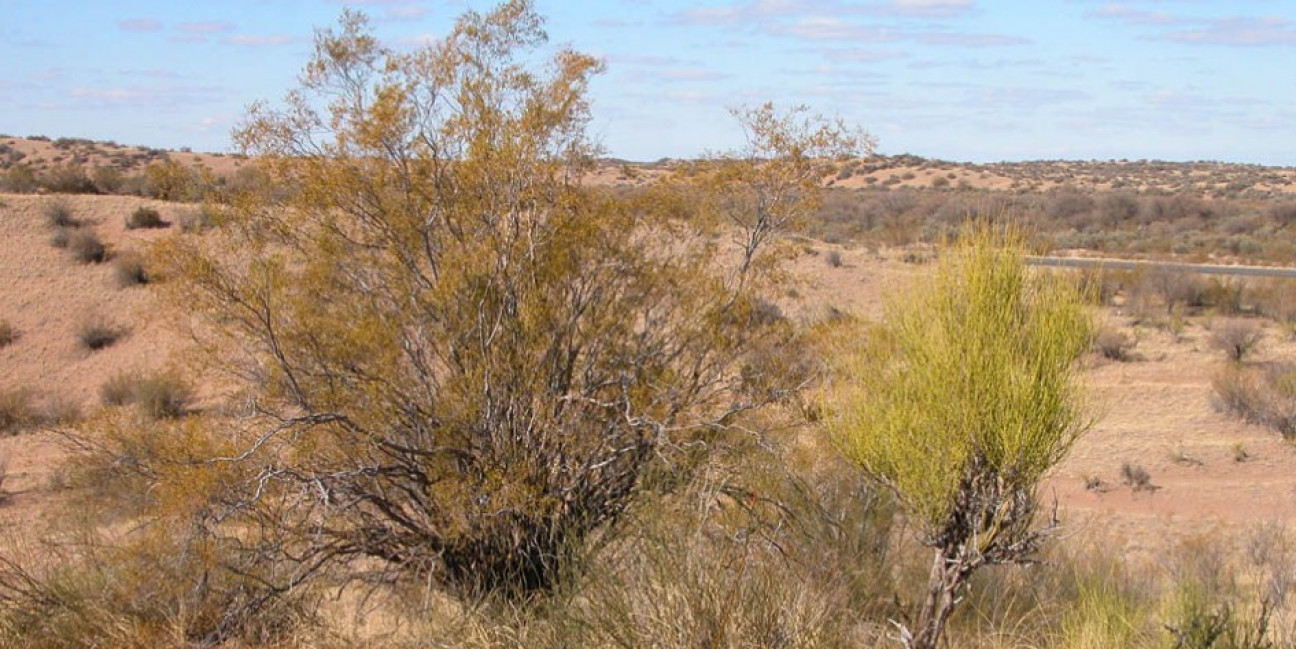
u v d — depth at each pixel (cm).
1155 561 1074
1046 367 508
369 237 784
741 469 728
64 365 2828
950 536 528
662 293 812
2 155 7919
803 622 534
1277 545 1155
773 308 851
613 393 778
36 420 2195
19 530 843
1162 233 6206
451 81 773
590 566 620
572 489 739
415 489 757
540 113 766
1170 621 607
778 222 841
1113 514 1714
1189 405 2467
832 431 580
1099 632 610
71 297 3116
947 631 631
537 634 608
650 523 600
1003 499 512
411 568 735
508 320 743
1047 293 527
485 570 714
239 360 748
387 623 723
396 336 742
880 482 577
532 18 782
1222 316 3519
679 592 514
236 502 681
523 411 732
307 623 700
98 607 690
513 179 762
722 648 499
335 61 770
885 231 3931
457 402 709
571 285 784
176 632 675
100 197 3797
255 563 698
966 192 8369
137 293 3139
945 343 519
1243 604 705
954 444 512
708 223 844
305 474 700
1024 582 736
